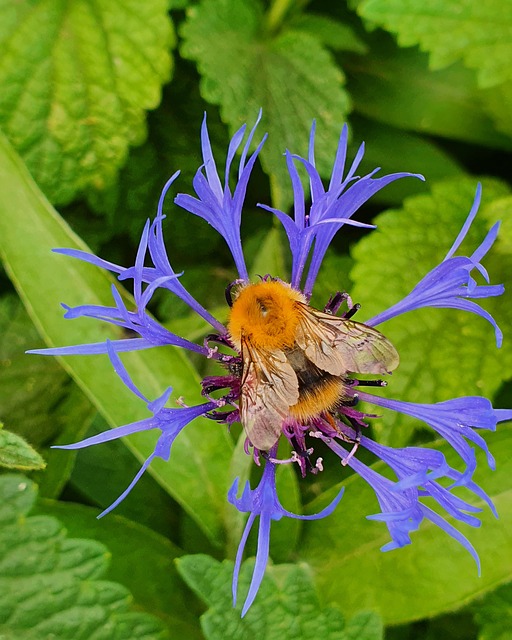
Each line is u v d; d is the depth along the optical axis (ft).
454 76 0.58
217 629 0.45
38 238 0.48
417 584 0.48
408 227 0.55
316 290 0.56
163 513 0.52
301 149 0.54
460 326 0.53
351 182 0.57
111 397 0.48
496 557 0.48
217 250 0.57
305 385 0.46
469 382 0.52
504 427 0.49
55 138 0.52
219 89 0.53
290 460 0.46
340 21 0.58
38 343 0.54
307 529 0.50
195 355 0.53
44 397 0.53
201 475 0.49
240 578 0.46
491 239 0.46
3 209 0.48
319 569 0.49
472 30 0.54
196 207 0.46
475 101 0.58
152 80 0.52
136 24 0.52
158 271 0.45
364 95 0.58
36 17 0.52
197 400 0.49
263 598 0.46
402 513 0.43
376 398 0.47
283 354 0.45
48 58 0.52
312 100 0.54
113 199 0.55
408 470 0.46
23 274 0.48
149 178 0.56
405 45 0.54
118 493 0.52
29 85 0.52
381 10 0.53
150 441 0.48
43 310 0.48
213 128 0.56
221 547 0.48
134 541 0.48
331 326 0.45
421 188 0.58
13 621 0.44
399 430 0.51
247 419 0.44
